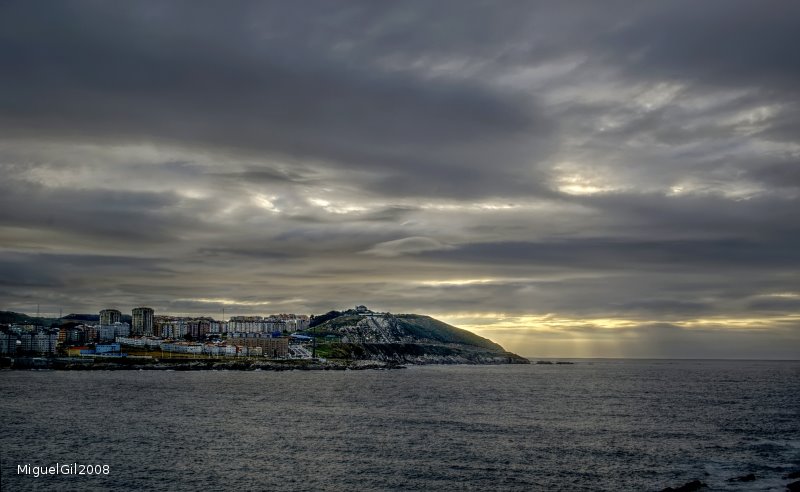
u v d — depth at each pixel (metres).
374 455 108.06
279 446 115.94
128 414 162.25
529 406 192.00
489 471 96.50
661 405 196.00
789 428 141.50
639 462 102.81
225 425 142.88
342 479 91.31
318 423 147.75
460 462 102.69
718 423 150.38
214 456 106.38
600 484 88.75
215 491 84.94
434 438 126.00
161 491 84.69
